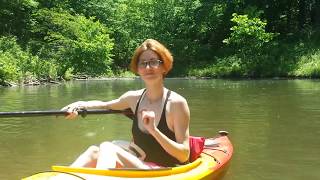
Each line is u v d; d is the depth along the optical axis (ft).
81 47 85.20
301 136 23.63
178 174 12.26
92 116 31.63
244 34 90.43
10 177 16.85
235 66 86.84
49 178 10.71
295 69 81.05
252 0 101.71
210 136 23.68
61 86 61.67
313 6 103.81
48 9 89.30
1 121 29.50
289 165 18.16
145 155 12.78
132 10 103.76
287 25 103.96
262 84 62.34
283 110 33.17
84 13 99.04
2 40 76.74
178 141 12.49
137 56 12.85
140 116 12.90
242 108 34.58
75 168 11.23
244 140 22.80
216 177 14.17
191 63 98.27
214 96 44.57
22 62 70.08
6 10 85.56
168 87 58.18
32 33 88.89
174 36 104.58
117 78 86.02
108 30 93.35
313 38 95.40
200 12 103.96
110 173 11.27
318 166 17.99
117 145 12.64
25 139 23.56
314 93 45.98
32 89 55.42
